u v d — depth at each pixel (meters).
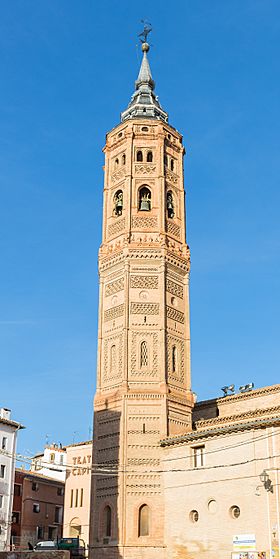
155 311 63.81
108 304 66.19
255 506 49.59
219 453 53.91
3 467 79.50
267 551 47.62
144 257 65.50
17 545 87.12
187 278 67.81
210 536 52.19
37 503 94.12
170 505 56.28
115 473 58.69
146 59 79.69
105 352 64.62
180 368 63.75
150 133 70.62
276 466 49.31
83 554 69.62
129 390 60.78
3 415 83.75
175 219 69.38
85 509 86.69
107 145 72.94
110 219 69.50
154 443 59.28
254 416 56.00
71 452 92.06
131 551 55.44
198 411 68.88
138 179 68.62
